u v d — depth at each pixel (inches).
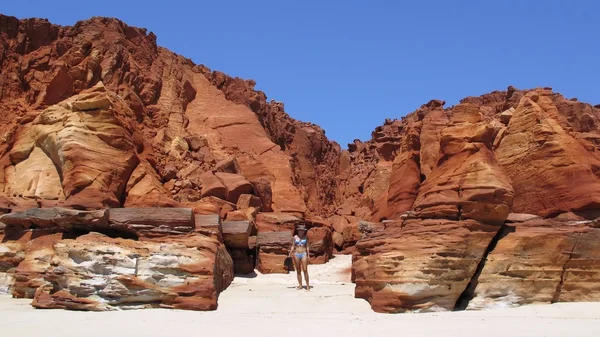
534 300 828.0
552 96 1342.3
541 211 987.3
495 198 847.1
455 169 916.6
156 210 904.9
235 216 1231.5
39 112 1306.6
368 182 1999.3
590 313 753.6
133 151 1150.3
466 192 859.4
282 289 963.3
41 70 1567.4
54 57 1582.2
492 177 860.6
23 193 1134.4
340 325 676.7
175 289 807.1
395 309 774.5
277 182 1592.0
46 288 824.9
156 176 1240.2
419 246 812.0
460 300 829.2
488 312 768.3
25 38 1625.2
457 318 716.0
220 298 875.4
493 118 1438.2
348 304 828.6
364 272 872.3
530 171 1021.2
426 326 663.8
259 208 1384.1
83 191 1031.0
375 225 1175.0
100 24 1643.7
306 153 2301.9
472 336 602.2
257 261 1208.2
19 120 1309.1
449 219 850.8
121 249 827.4
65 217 912.9
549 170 994.1
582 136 1137.4
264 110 2018.9
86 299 791.7
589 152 1031.0
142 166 1165.1
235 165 1460.4
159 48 1820.9
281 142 2165.4
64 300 794.8
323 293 921.5
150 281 809.5
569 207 952.9
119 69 1552.7
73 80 1414.9
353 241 1640.0
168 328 657.6
